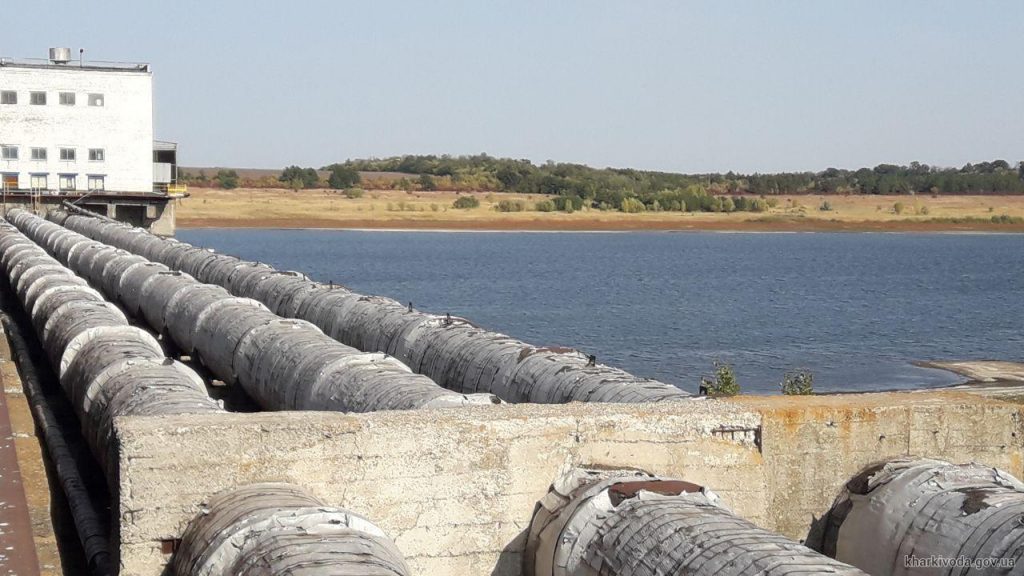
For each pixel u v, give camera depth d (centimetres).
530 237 18325
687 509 808
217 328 1916
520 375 1386
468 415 912
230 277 2947
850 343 5528
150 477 816
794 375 4009
